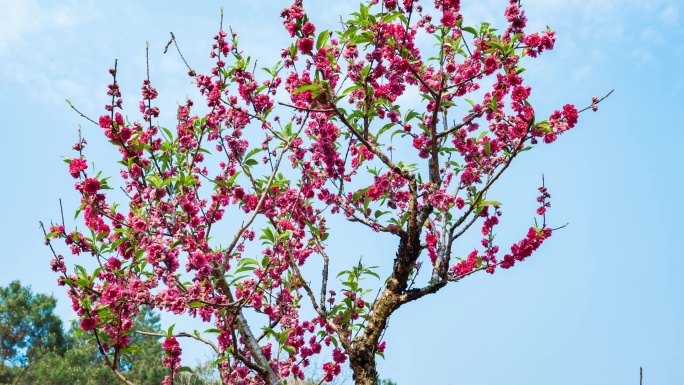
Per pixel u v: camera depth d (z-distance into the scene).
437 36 7.01
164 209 6.02
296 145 7.05
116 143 6.20
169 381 5.95
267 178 7.04
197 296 5.52
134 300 5.40
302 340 7.40
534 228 6.86
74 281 5.66
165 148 6.77
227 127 6.67
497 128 6.35
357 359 6.53
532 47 5.94
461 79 6.78
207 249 6.09
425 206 6.64
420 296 6.68
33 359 23.39
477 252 7.30
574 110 5.82
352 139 7.63
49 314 24.25
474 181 7.34
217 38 6.69
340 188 7.25
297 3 5.86
